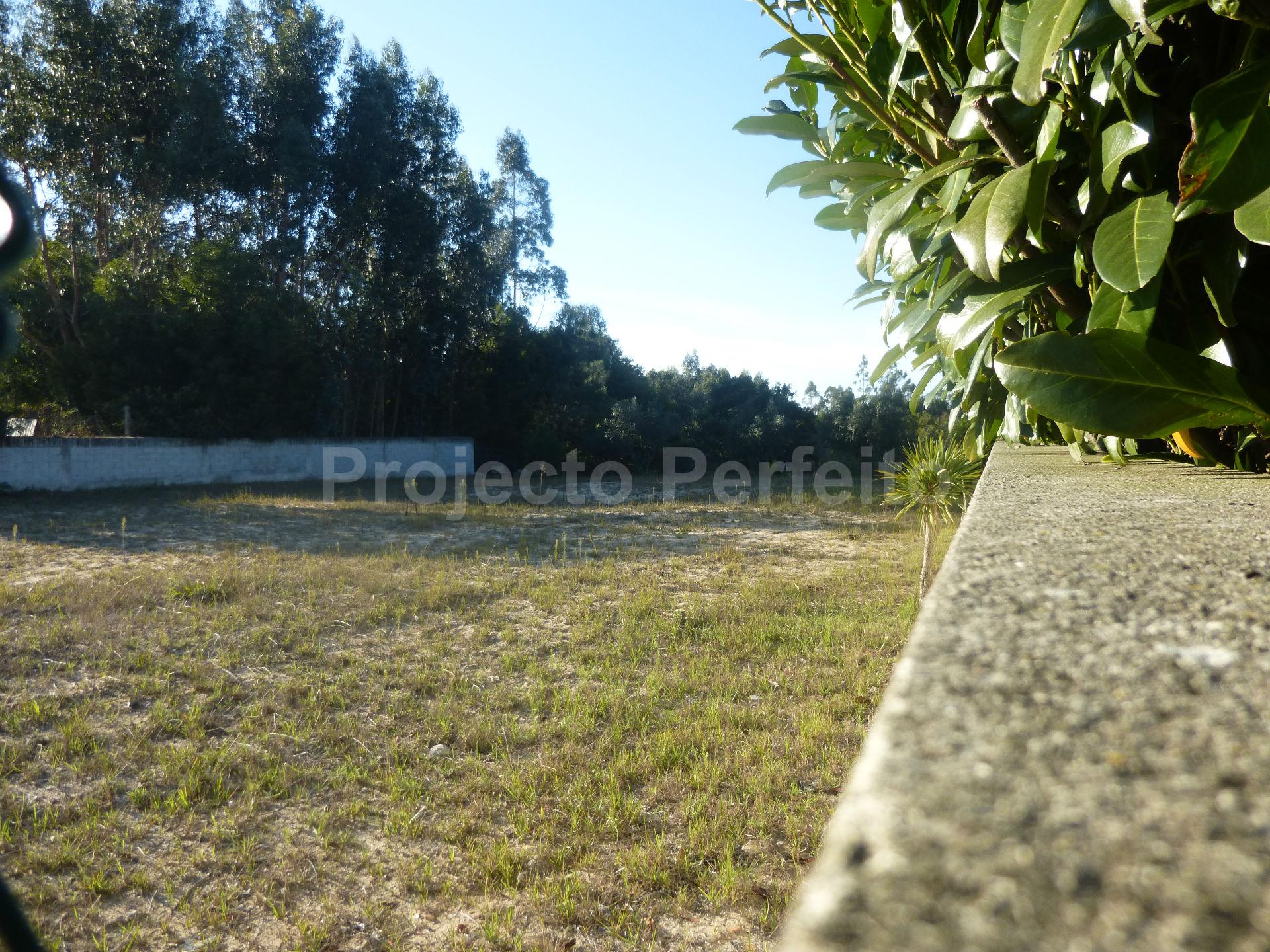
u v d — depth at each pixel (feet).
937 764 0.92
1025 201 3.95
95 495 64.95
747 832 12.58
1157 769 0.89
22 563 34.45
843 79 5.43
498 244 124.98
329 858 11.92
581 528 51.19
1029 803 0.82
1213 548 2.22
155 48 78.38
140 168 75.41
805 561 38.47
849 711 17.58
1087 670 1.23
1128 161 4.21
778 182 6.30
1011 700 1.11
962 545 2.35
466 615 26.45
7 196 1.80
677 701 18.69
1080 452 5.88
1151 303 3.62
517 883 11.32
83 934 10.00
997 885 0.68
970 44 4.53
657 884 11.25
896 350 6.54
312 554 38.24
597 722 17.25
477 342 108.58
